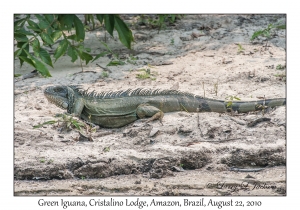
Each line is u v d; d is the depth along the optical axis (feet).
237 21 76.23
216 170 42.04
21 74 61.87
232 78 57.31
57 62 65.77
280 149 42.91
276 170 42.16
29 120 48.47
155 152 42.86
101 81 58.49
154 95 49.80
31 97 54.49
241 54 64.59
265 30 67.10
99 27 77.20
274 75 57.16
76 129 47.01
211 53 65.72
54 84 57.93
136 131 45.68
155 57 65.62
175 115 48.80
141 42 70.74
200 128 45.62
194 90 54.29
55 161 42.01
